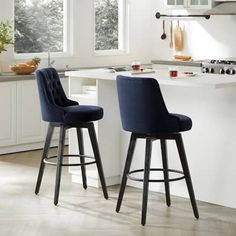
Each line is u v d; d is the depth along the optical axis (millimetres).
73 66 8906
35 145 8078
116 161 6309
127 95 5086
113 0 9453
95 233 4859
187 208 5535
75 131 6391
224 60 8117
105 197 5816
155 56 9758
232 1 8586
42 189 6129
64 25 8836
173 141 5844
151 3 9695
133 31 9570
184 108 5738
